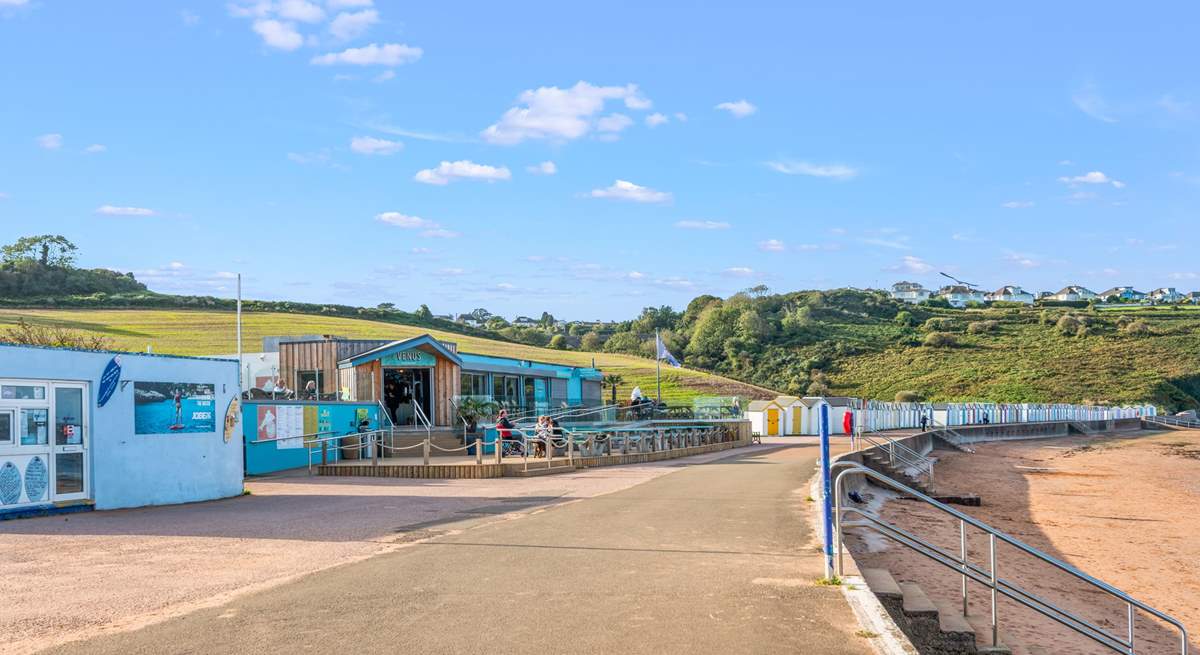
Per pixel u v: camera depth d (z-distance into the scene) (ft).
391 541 40.34
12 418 50.85
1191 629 46.68
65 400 54.24
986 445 211.20
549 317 633.61
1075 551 68.44
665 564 33.53
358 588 29.55
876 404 200.34
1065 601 49.98
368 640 23.11
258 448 91.61
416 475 85.40
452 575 31.68
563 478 79.71
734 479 73.26
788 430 196.34
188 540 41.32
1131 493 110.73
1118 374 382.01
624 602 27.25
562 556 35.47
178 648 22.47
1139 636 44.83
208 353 226.38
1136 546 70.85
